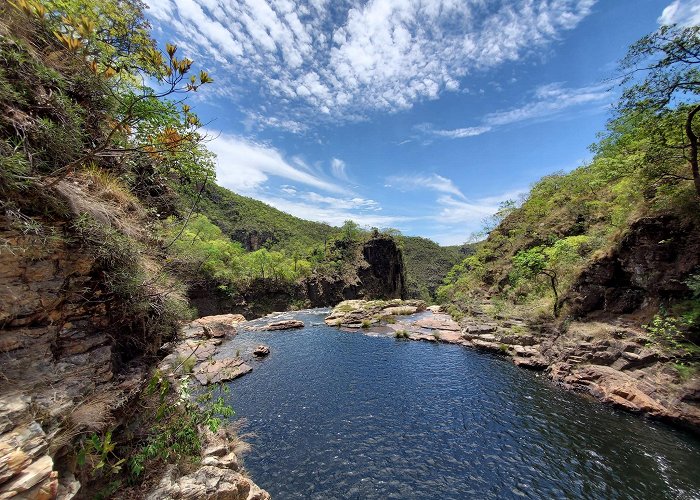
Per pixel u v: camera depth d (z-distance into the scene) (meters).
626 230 21.23
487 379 22.30
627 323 20.42
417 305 57.97
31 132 4.80
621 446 13.80
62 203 5.04
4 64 4.76
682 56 14.45
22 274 4.62
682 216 18.03
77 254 5.46
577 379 19.61
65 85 5.67
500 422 16.44
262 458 13.98
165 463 6.48
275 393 20.86
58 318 5.20
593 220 37.78
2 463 3.30
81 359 5.30
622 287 21.80
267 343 34.97
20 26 5.05
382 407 18.66
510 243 52.66
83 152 5.88
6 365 4.24
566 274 27.91
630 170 20.77
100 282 6.02
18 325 4.54
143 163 7.96
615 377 18.25
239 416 17.72
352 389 21.44
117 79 6.72
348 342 34.66
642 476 12.01
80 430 4.51
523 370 23.73
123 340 6.70
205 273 65.00
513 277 38.31
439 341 33.41
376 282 108.44
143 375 6.54
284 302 82.06
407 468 13.20
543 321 28.27
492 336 30.52
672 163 17.59
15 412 3.79
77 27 5.57
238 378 23.75
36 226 4.57
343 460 13.78
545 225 45.31
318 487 12.21
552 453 13.70
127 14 7.40
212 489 6.32
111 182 6.68
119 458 5.73
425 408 18.36
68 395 4.59
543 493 11.55
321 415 17.80
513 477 12.45
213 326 38.53
